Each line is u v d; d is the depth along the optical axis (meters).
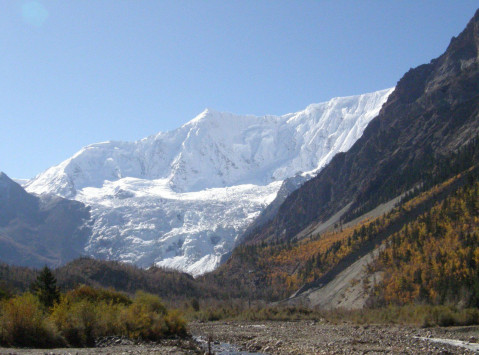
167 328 78.94
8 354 47.25
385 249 174.50
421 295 131.12
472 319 96.69
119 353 52.38
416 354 59.00
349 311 138.38
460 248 138.75
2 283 110.69
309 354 60.59
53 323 62.38
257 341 76.94
